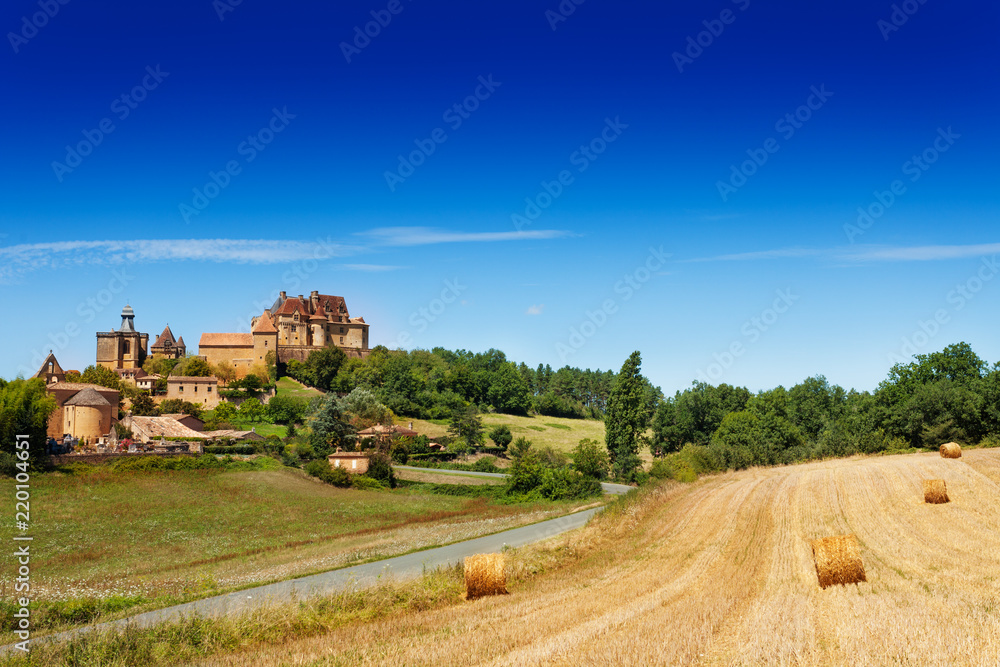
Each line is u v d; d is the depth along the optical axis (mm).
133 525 46406
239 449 77125
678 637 14930
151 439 79375
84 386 81938
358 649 15602
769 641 14492
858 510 33531
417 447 96000
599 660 13609
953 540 25984
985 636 14141
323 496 62750
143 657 16656
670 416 111875
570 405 177625
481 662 14156
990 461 45125
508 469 77750
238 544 43312
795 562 24109
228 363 151500
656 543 29594
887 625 15141
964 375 81688
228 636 17906
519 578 24203
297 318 168875
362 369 151750
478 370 178875
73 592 26828
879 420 75000
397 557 34625
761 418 98438
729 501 39688
